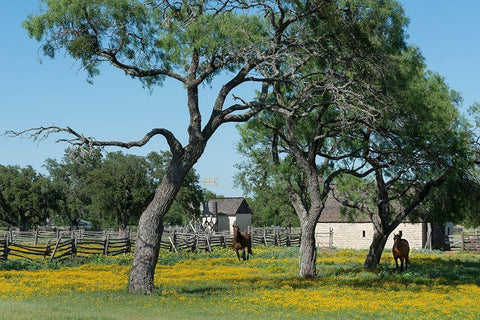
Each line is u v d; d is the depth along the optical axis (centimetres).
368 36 2150
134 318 1381
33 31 1845
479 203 2703
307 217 2677
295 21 2297
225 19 1889
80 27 1969
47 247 3609
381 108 2267
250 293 2016
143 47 2109
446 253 5019
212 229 8425
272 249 5112
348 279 2558
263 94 2389
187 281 2516
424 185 2875
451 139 2262
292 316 1520
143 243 2014
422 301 1847
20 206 9800
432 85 2362
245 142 3025
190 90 2100
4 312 1383
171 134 2041
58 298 1817
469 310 1666
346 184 2944
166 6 2092
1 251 3338
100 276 2666
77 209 10188
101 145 1853
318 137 2539
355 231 5959
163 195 2044
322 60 2264
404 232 5616
